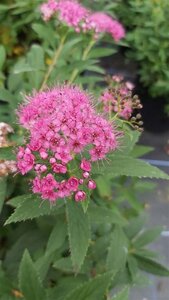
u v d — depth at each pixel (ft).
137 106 0.71
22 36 1.36
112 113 0.72
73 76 0.91
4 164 0.62
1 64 0.96
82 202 0.55
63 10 0.91
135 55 1.55
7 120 0.83
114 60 1.69
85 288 0.47
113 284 0.72
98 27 0.95
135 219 0.87
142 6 1.53
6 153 0.61
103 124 0.59
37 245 0.78
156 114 1.58
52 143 0.56
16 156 0.59
